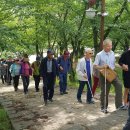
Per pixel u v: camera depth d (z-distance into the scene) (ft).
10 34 52.95
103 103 36.37
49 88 45.39
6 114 39.86
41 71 44.34
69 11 79.97
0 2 61.31
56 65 45.24
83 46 107.24
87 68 42.80
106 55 35.55
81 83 43.32
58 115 36.52
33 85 78.89
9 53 66.49
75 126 31.22
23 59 60.54
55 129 30.63
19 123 33.83
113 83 36.22
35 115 37.37
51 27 79.87
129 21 78.38
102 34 58.70
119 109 36.29
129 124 22.91
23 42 62.64
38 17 72.90
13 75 67.92
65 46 86.48
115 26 74.38
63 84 54.44
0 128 35.37
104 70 35.45
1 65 90.43
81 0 77.20
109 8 76.89
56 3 75.56
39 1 68.03
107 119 33.09
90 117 34.50
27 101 48.93
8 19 63.62
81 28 79.92
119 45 128.16
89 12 52.03
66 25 77.66
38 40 100.78
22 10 64.54
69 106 41.50
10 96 57.52
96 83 44.34
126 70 34.40
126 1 75.00
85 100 45.78
